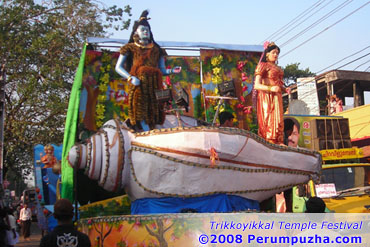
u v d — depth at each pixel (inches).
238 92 380.2
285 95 1130.0
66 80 848.9
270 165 272.1
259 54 390.9
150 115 297.7
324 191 358.9
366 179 390.0
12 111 821.9
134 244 243.1
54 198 364.2
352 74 981.8
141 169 257.3
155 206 258.2
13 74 820.6
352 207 326.6
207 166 250.8
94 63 344.5
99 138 269.7
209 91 374.3
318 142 593.6
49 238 179.3
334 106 940.6
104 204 301.9
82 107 335.6
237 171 259.1
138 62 302.2
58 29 863.1
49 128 830.5
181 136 250.4
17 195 1889.8
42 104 823.7
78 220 299.3
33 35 848.3
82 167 269.3
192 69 379.6
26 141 837.2
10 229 309.7
